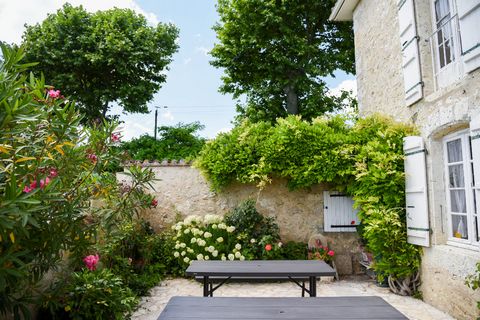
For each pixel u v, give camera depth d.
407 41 5.43
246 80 14.15
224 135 7.09
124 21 15.01
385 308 2.39
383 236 5.36
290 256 6.57
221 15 13.75
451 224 4.71
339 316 2.23
